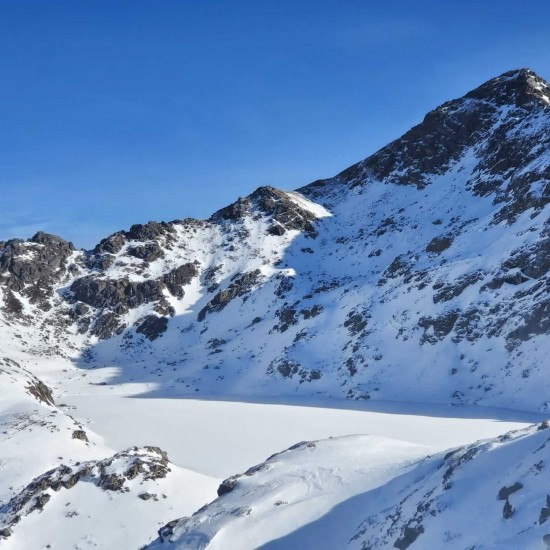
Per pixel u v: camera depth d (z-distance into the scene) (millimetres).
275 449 69375
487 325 95750
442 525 28016
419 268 117938
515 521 25641
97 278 158375
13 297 152875
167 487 49938
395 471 38188
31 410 72688
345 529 34000
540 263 97625
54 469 51312
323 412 85188
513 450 30234
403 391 93438
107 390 112938
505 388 85438
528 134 147500
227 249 165000
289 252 157500
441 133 173125
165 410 90375
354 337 109500
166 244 170875
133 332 145125
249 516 36719
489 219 122688
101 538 44562
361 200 176250
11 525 45594
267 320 130000
